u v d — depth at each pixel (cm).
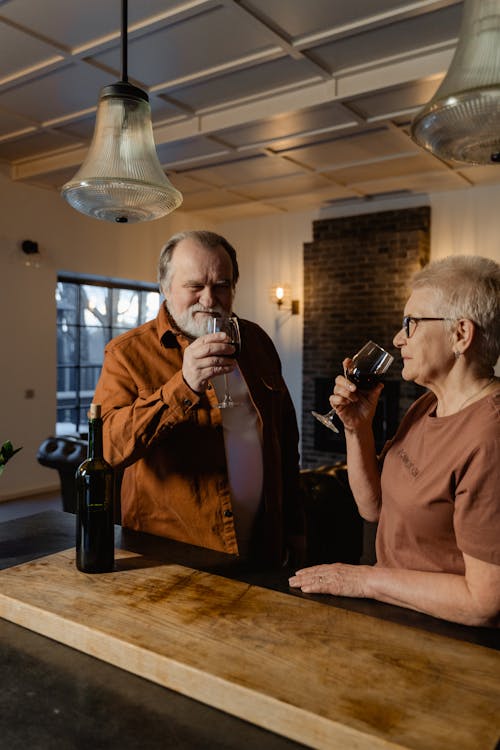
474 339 107
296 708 71
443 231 620
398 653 85
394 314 628
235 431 172
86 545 114
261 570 126
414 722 69
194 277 159
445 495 104
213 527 159
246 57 352
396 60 353
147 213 160
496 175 560
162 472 160
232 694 76
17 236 565
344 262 663
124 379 162
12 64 360
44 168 534
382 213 642
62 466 358
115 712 77
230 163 527
